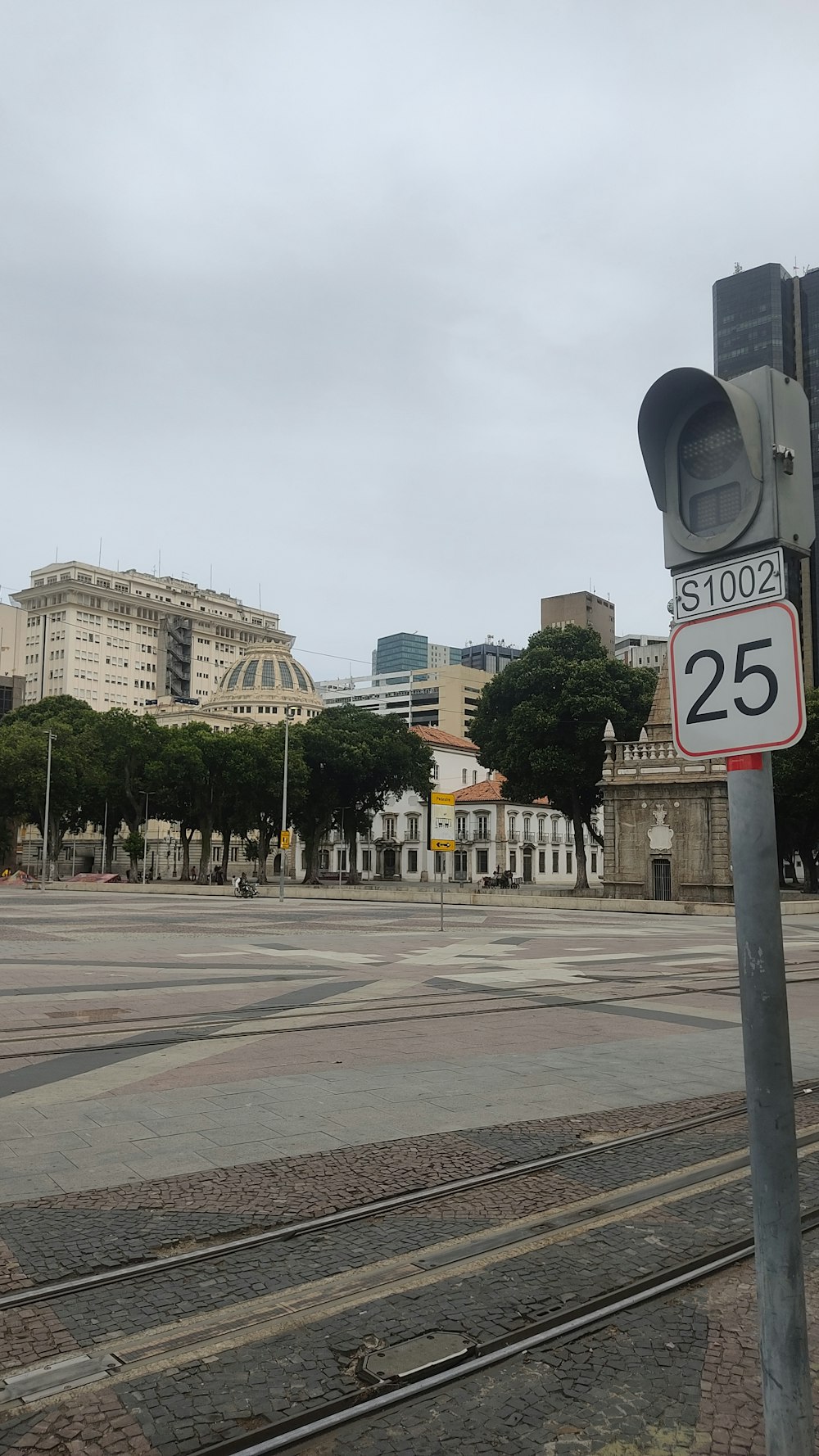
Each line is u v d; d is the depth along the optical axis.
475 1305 4.64
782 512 2.77
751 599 2.83
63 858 113.50
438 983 17.09
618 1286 4.88
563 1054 10.70
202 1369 4.03
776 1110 2.63
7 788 74.50
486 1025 12.62
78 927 29.97
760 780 2.74
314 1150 7.02
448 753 108.12
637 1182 6.50
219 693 140.75
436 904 49.34
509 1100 8.60
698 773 48.00
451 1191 6.22
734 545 2.87
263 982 16.81
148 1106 8.17
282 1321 4.45
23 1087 8.85
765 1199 2.63
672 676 3.08
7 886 74.50
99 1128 7.50
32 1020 12.45
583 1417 3.75
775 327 97.19
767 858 2.69
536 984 17.03
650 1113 8.24
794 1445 2.54
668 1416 3.75
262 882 78.31
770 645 2.74
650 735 51.41
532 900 47.50
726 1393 3.92
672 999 15.44
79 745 76.31
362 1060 10.20
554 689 54.16
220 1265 5.07
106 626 163.12
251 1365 4.07
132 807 83.62
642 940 27.70
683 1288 4.91
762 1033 2.66
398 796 75.25
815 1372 4.04
